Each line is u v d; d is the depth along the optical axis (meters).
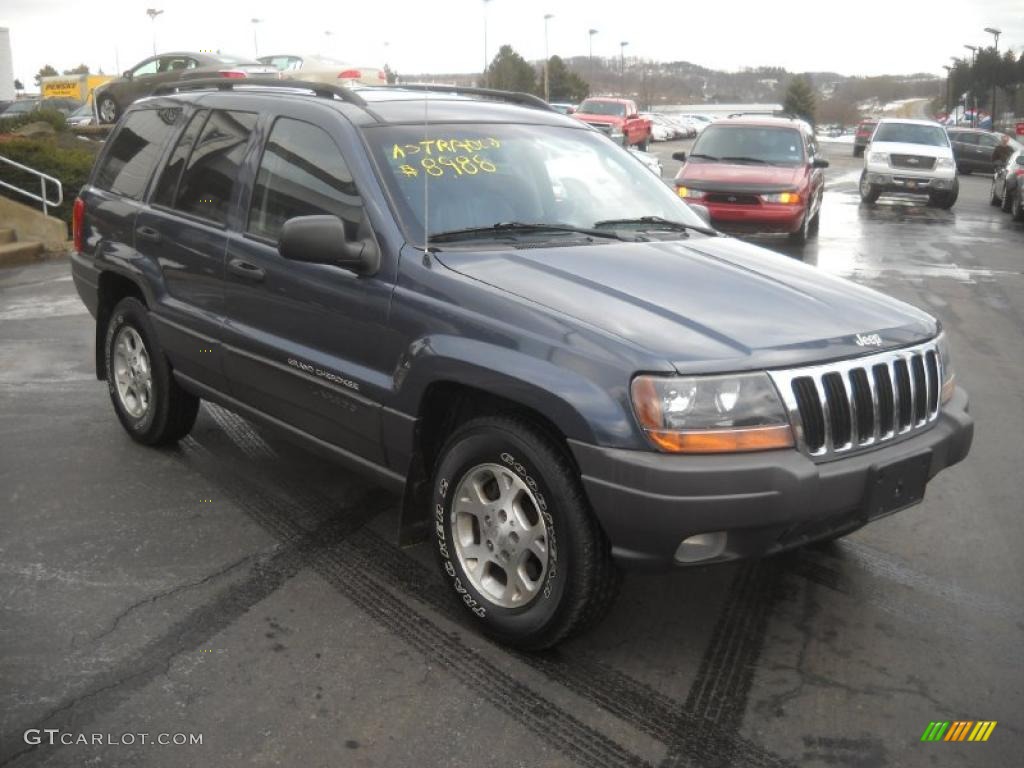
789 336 3.22
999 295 10.52
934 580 4.04
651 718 3.06
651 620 3.68
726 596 3.87
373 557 4.15
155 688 3.17
